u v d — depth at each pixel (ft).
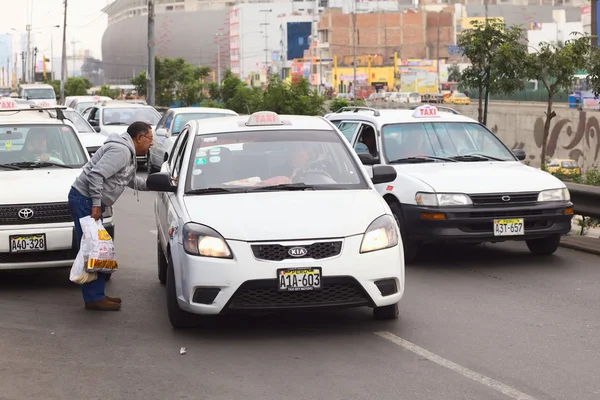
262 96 140.05
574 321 25.04
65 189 30.55
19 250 29.53
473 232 32.73
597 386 19.07
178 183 25.99
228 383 19.61
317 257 22.44
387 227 23.52
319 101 130.31
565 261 34.83
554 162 151.53
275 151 26.91
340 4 549.13
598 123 157.07
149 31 131.64
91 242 26.66
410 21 500.33
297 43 531.50
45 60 400.06
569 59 68.49
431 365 20.75
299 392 18.85
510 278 31.53
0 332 24.62
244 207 23.77
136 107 87.81
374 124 38.65
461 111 215.31
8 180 31.42
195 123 29.22
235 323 25.17
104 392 19.17
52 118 36.68
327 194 24.97
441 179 33.58
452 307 26.89
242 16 594.65
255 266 22.13
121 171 26.99
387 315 24.97
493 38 68.90
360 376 19.94
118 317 26.43
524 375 19.89
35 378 20.26
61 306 28.09
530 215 33.12
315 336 23.57
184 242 23.08
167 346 22.90
